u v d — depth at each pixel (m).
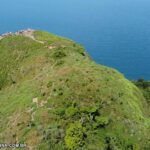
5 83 76.38
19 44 88.62
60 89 50.56
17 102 54.94
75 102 46.81
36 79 62.44
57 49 77.00
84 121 43.62
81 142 40.78
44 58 73.94
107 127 44.16
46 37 91.06
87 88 50.12
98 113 45.84
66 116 44.56
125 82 60.59
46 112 46.56
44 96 50.91
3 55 86.38
